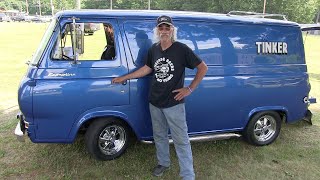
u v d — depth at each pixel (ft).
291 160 17.01
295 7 195.00
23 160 15.92
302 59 18.40
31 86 13.79
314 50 75.82
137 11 15.29
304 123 22.63
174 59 12.85
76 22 14.23
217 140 17.89
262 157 17.13
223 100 16.58
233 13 20.15
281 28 17.69
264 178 15.11
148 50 14.23
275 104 17.92
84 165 15.48
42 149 17.02
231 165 16.16
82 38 14.75
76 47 14.25
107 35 15.34
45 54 13.96
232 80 16.57
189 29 15.75
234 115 17.11
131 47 14.85
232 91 16.65
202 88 16.03
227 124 17.17
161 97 13.17
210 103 16.37
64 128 14.46
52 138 14.52
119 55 14.70
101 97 14.52
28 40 77.82
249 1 196.03
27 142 17.84
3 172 14.74
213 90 16.25
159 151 14.65
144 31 15.03
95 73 14.40
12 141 18.11
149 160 16.17
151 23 15.12
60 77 14.02
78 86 14.17
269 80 17.39
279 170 15.90
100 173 14.79
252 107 17.39
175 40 13.17
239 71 16.72
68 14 14.12
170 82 12.96
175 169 15.46
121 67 14.71
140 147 17.46
